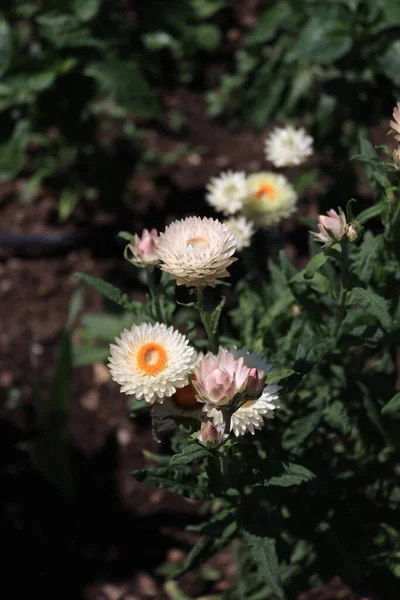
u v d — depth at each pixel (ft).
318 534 3.83
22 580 4.58
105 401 5.17
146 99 5.40
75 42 5.39
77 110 5.71
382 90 5.24
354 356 3.96
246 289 4.03
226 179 4.12
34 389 4.88
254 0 8.17
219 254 3.27
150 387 3.34
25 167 6.79
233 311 4.07
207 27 7.54
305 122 6.07
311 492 3.84
